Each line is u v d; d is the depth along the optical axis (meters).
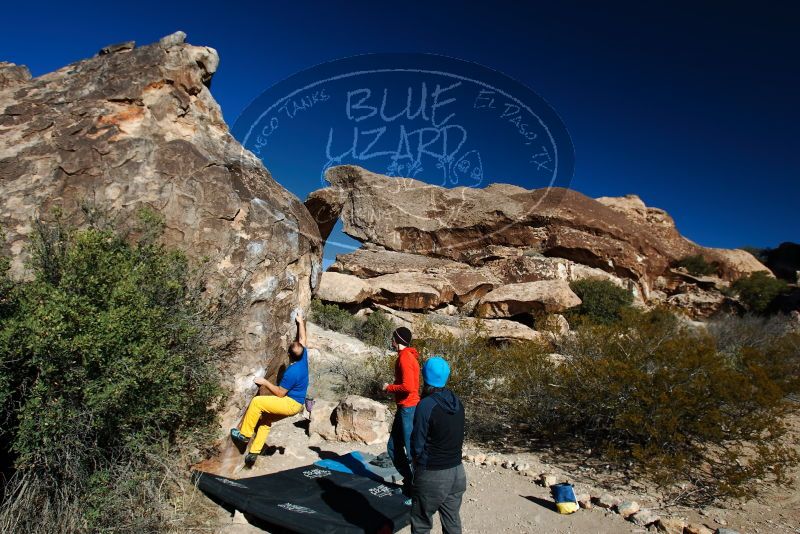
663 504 5.06
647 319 7.74
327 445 5.99
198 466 4.55
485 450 6.59
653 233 38.81
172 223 4.78
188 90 5.46
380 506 4.17
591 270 25.84
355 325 15.69
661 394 6.03
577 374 7.02
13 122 4.79
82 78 5.22
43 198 4.42
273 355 5.23
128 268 3.94
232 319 4.82
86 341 3.26
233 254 5.00
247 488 4.27
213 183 5.05
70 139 4.71
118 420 3.63
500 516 4.53
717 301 30.75
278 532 3.87
